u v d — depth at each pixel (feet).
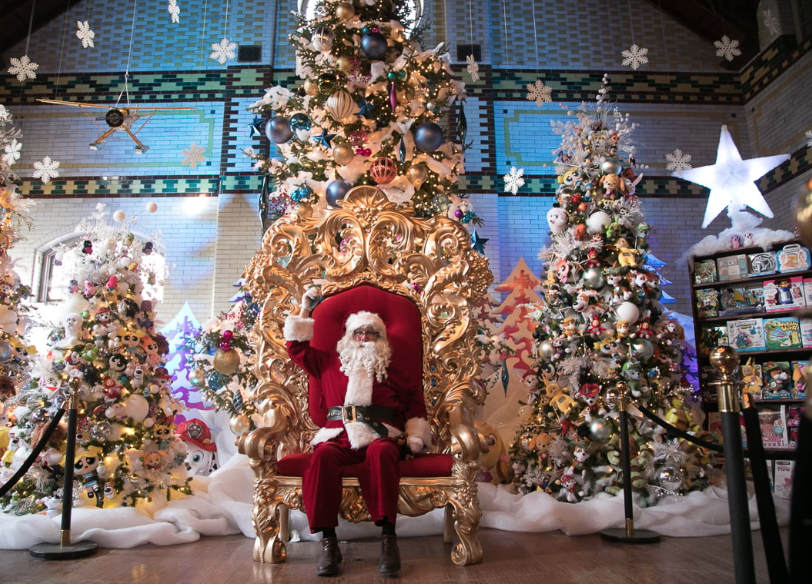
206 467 19.56
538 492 15.23
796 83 27.68
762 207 27.09
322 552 10.09
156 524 12.50
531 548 11.87
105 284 15.14
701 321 21.43
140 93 30.40
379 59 16.10
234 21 30.99
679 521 13.39
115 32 31.12
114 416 13.97
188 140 29.84
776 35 28.91
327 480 10.41
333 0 16.39
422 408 12.28
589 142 17.79
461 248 13.12
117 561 10.83
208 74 30.53
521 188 29.66
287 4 31.45
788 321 19.88
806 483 3.72
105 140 29.76
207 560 10.98
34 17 30.76
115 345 14.51
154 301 15.97
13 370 16.89
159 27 31.17
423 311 13.10
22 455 13.79
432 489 10.80
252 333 12.84
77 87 30.45
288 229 13.21
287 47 30.91
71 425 11.80
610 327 16.31
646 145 30.55
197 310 28.14
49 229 28.89
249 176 29.07
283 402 12.51
